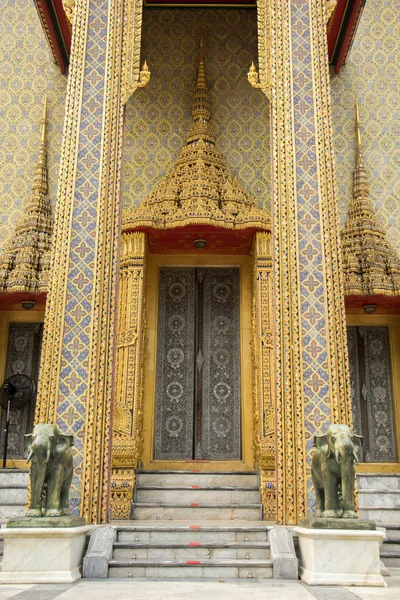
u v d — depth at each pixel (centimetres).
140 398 982
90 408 718
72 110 823
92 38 855
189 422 1042
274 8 874
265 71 865
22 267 1049
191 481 948
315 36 861
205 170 1080
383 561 681
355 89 1202
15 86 1216
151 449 1022
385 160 1166
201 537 656
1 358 1091
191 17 1243
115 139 821
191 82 1206
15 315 1112
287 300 758
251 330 1070
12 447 1052
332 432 609
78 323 746
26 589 514
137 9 880
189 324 1087
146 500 901
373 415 1060
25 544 569
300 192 795
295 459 705
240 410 1043
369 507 797
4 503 852
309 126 823
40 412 718
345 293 1018
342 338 747
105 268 770
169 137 1175
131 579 584
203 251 1109
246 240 1071
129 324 983
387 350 1089
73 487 694
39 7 1052
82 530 606
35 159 1179
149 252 1107
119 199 806
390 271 1046
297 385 725
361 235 1088
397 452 1045
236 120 1184
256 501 901
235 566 600
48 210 1134
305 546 594
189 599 464
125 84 849
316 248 775
